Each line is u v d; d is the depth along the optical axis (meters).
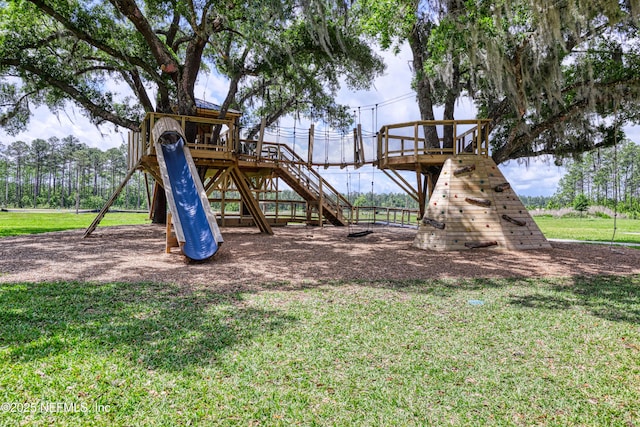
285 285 5.43
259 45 12.39
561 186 66.94
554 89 10.04
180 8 10.95
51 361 2.74
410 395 2.37
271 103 21.14
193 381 2.50
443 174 10.41
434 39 9.41
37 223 19.03
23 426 1.97
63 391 2.33
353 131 15.31
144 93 16.73
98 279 5.62
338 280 5.80
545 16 7.98
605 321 3.90
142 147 10.63
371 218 24.31
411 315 4.04
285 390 2.41
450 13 8.94
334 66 16.08
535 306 4.45
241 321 3.75
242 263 7.18
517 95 10.19
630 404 2.29
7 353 2.87
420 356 2.97
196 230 8.30
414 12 10.13
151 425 2.01
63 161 69.06
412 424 2.06
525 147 13.96
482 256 8.37
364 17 12.34
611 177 52.78
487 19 8.62
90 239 10.83
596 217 43.22
